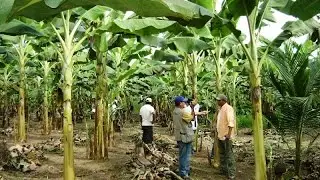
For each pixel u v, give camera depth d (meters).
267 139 14.09
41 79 19.52
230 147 9.03
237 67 12.31
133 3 3.66
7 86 18.02
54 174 9.60
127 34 9.25
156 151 10.51
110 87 13.70
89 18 7.73
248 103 21.05
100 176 9.25
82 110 23.62
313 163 9.67
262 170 6.09
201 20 4.77
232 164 9.03
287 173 8.34
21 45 13.92
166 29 7.20
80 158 11.54
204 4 6.93
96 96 10.95
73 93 20.34
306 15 4.75
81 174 9.48
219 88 10.45
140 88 22.81
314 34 7.65
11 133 17.33
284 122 7.93
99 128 11.03
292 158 10.44
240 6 5.84
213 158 11.06
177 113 8.75
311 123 7.83
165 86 20.48
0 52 9.00
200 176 9.18
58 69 15.16
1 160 9.80
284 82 8.11
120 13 9.51
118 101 16.75
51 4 3.05
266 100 13.57
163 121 22.84
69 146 7.19
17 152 10.13
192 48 8.88
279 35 7.23
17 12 3.55
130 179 8.79
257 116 6.12
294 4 4.69
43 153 11.80
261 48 9.77
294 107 7.49
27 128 18.33
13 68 17.72
